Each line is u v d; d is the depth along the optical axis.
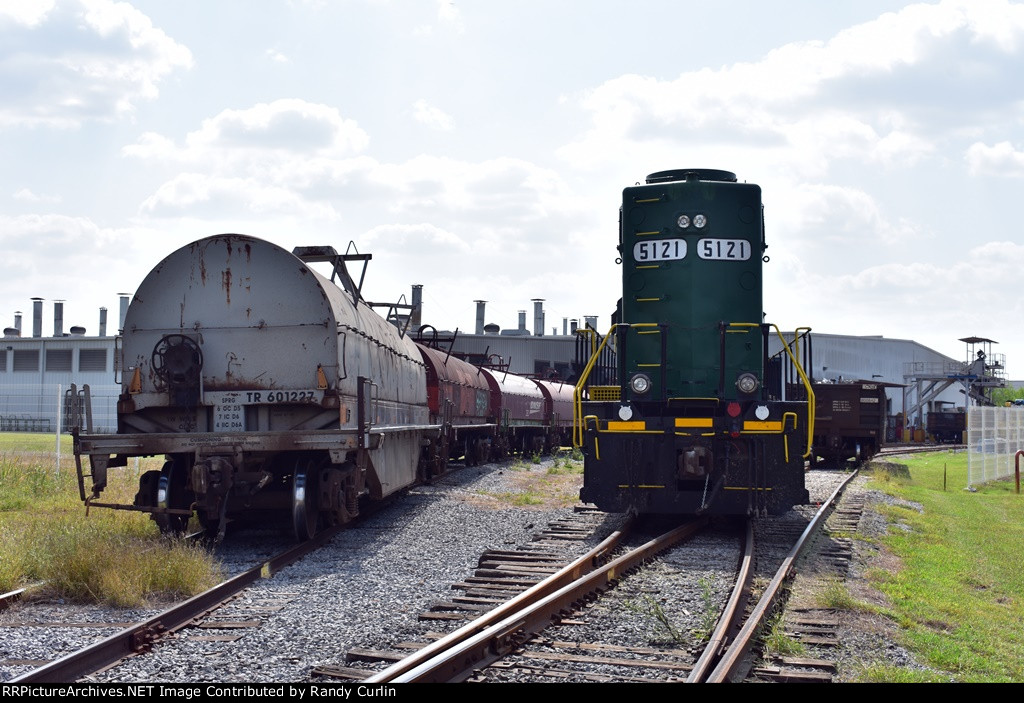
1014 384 108.06
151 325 13.23
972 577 11.90
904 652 8.00
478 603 9.23
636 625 8.34
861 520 16.11
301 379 12.99
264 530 14.42
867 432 34.53
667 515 16.14
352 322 14.00
